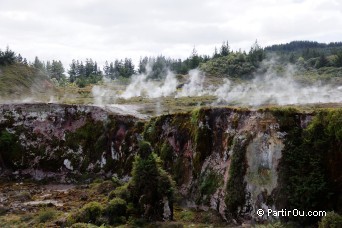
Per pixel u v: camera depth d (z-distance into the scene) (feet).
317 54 448.65
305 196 90.17
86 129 163.94
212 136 118.62
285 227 88.07
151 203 103.76
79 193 134.92
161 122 139.64
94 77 448.24
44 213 110.42
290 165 95.76
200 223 101.45
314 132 95.55
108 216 102.42
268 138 100.37
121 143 152.66
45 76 349.20
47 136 166.91
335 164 91.15
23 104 173.68
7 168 162.40
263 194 96.32
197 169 117.50
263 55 410.72
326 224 78.79
